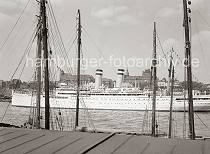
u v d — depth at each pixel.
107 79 158.88
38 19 27.89
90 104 101.00
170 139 7.82
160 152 6.54
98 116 85.00
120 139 7.82
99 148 6.91
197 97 93.12
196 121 73.44
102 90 101.25
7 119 77.19
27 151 6.63
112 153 6.48
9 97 144.12
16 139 7.78
